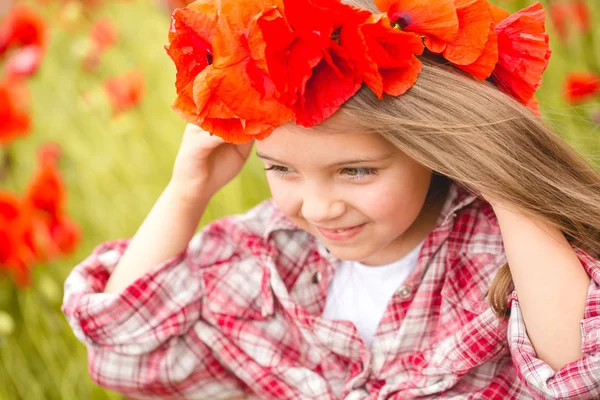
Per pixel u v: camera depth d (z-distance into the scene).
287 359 0.81
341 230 0.69
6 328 1.22
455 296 0.76
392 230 0.69
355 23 0.58
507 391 0.74
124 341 0.80
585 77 1.02
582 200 0.68
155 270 0.81
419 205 0.70
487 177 0.65
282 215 0.84
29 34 1.39
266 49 0.56
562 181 0.69
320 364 0.81
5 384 1.26
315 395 0.78
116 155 1.48
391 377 0.77
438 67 0.65
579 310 0.65
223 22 0.58
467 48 0.62
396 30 0.59
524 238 0.68
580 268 0.67
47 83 1.64
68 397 1.21
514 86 0.69
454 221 0.78
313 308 0.84
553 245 0.67
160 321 0.80
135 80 1.40
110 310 0.79
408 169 0.67
